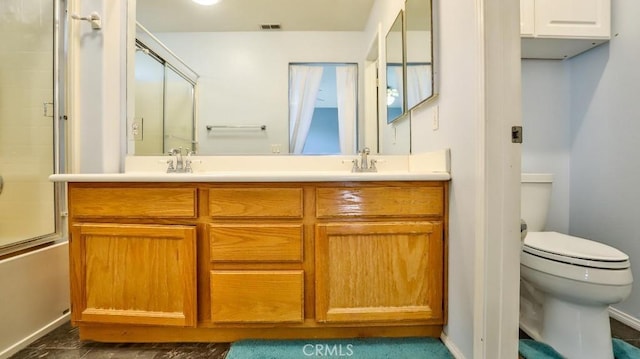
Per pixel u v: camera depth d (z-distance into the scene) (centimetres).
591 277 111
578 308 121
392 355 120
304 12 180
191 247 123
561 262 117
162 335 131
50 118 160
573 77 183
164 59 175
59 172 159
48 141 160
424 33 142
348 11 180
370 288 126
